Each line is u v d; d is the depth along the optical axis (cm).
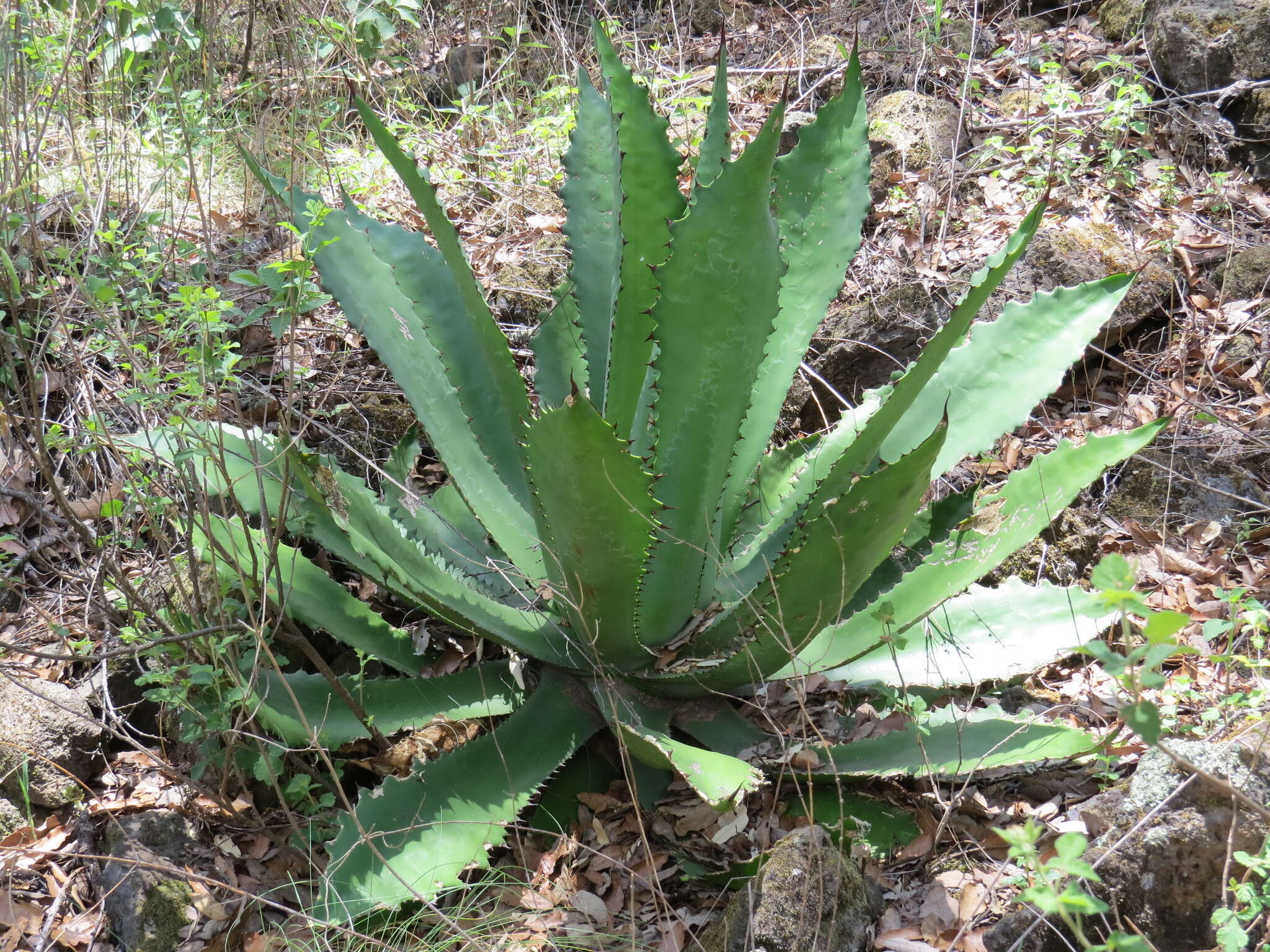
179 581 146
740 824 149
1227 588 177
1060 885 129
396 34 288
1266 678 161
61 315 149
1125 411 202
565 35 301
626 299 144
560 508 135
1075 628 158
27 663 162
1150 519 189
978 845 145
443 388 166
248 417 183
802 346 163
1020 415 162
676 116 264
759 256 132
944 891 141
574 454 127
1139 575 180
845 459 145
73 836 150
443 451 160
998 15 303
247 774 154
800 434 205
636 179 145
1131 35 277
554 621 158
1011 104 267
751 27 317
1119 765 153
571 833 152
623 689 156
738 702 167
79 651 151
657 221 147
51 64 184
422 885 136
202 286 154
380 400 193
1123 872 131
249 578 153
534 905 143
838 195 162
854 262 219
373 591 176
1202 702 159
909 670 158
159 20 194
